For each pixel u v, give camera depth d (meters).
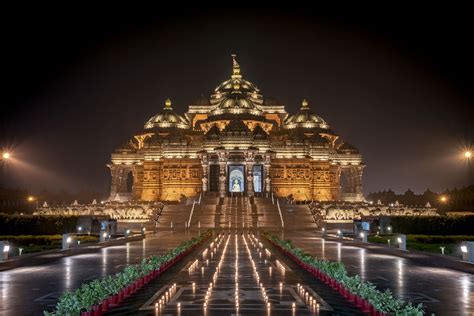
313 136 125.81
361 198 126.00
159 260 30.41
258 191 118.12
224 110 125.12
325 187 121.81
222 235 69.00
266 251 45.06
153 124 132.12
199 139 125.19
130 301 21.67
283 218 89.44
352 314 19.20
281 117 138.25
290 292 23.97
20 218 61.66
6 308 20.53
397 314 15.38
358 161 127.19
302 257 33.97
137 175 124.50
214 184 117.69
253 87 142.25
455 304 21.44
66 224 64.31
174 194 117.06
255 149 110.69
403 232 64.25
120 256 41.62
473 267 31.22
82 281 27.70
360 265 35.22
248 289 24.81
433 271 31.95
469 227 61.16
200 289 24.80
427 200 145.12
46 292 24.22
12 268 33.66
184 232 78.38
